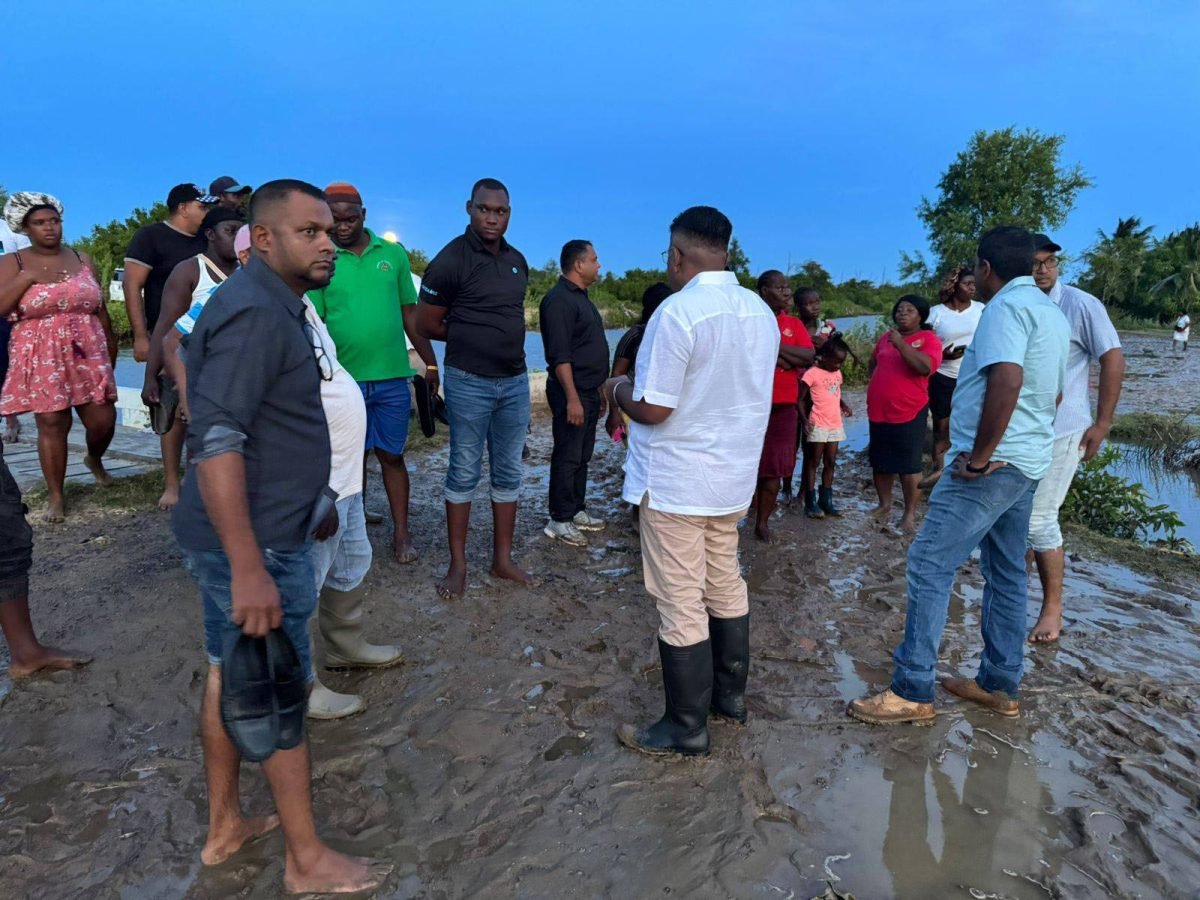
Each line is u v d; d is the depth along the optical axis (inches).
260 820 95.2
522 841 95.4
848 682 137.3
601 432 370.0
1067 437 146.4
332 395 110.0
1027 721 125.5
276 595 74.8
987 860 93.7
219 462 71.3
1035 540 151.2
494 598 168.1
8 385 189.8
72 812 98.3
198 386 73.5
